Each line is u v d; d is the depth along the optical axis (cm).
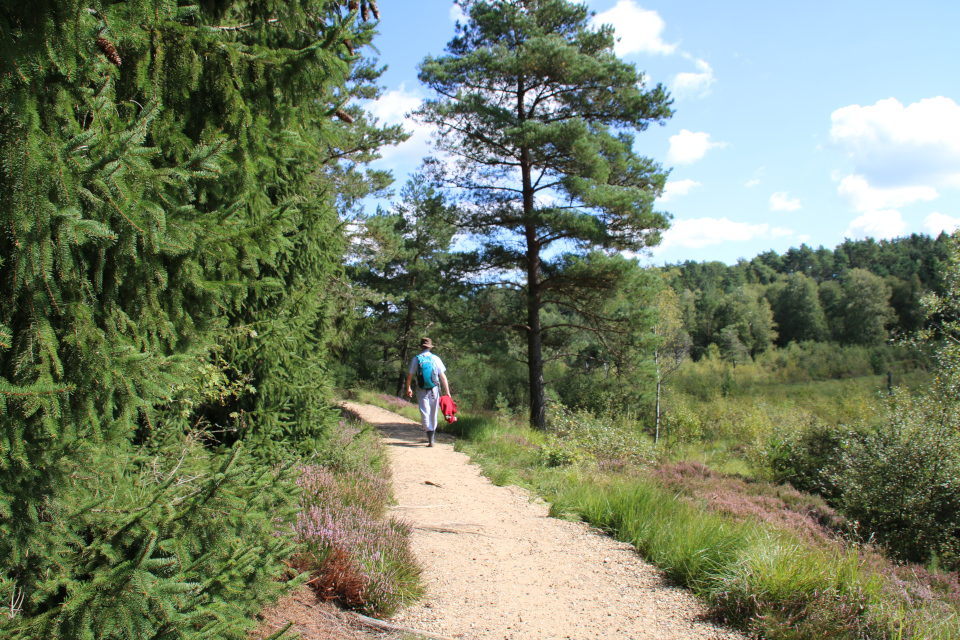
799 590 368
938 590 590
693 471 1091
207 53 262
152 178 215
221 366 458
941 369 1139
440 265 1600
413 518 549
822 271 13112
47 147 181
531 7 1505
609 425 1273
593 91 1430
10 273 180
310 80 292
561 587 414
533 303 1513
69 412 196
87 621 176
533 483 746
